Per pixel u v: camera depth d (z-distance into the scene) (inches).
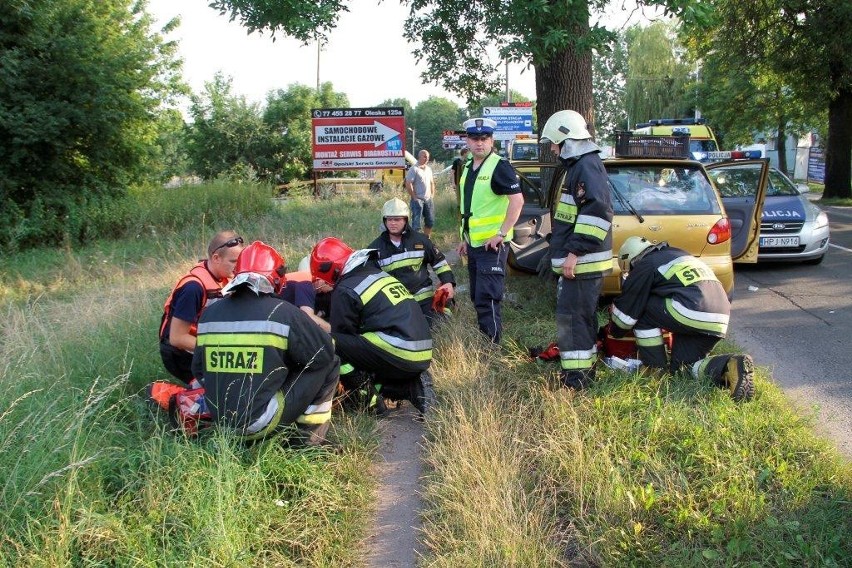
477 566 114.7
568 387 178.5
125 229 511.2
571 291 176.2
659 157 272.5
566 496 137.6
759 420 158.2
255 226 496.7
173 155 1279.5
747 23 761.0
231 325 142.8
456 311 249.0
